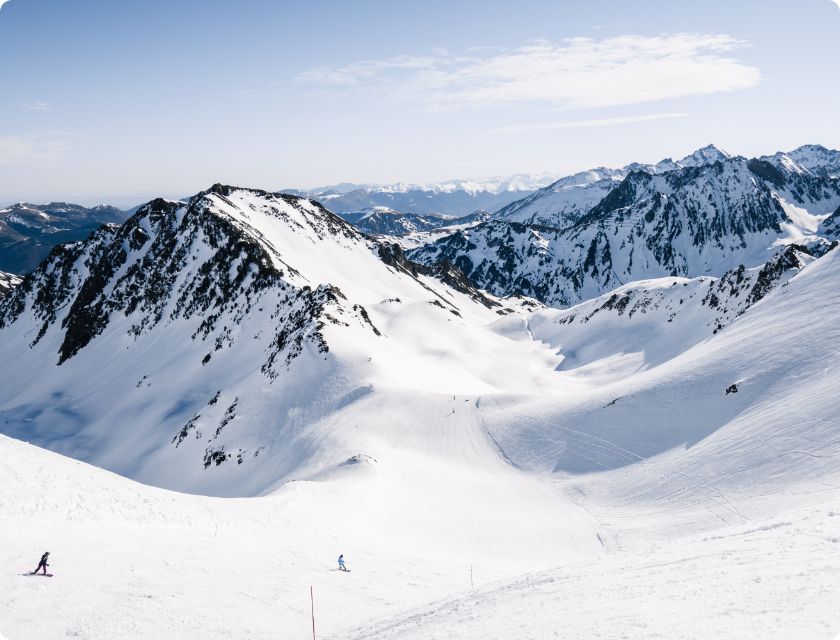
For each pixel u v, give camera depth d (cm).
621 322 18500
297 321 12644
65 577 2806
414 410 9188
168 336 15875
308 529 4522
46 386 16262
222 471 9156
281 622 2738
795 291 9519
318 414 9725
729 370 7869
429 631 2056
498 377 14600
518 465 7719
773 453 5562
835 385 6150
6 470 3700
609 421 8038
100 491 3912
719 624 1401
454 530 5606
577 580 2306
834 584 1506
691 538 2723
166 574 3080
